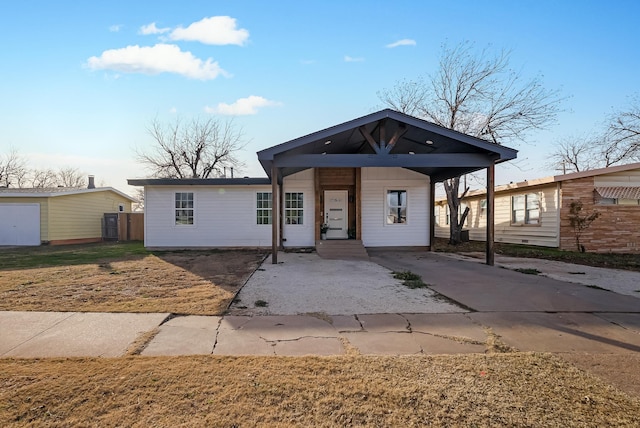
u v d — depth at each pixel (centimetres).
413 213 1530
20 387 302
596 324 495
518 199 1727
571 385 315
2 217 1839
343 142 1238
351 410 271
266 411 269
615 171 1426
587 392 302
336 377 323
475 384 313
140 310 548
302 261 1144
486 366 352
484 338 439
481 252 1467
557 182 1465
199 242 1507
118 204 2559
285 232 1505
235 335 443
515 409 275
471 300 621
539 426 254
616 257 1261
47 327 468
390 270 956
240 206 1509
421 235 1528
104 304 581
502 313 544
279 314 536
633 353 394
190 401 281
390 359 367
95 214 2247
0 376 322
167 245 1507
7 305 572
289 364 351
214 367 343
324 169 1510
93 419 258
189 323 489
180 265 1034
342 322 499
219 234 1508
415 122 997
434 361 363
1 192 1817
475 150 1124
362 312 548
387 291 691
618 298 636
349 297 642
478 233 2098
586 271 947
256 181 1468
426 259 1227
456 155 1029
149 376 322
